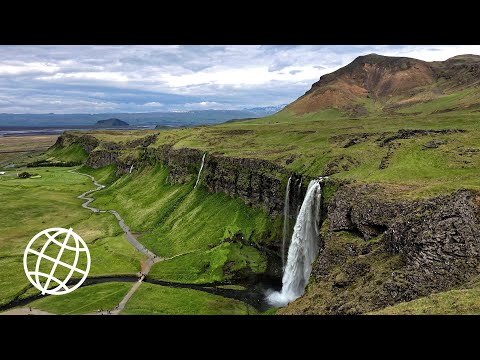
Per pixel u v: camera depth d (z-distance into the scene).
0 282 95.44
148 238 130.75
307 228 92.56
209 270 100.31
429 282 48.84
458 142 90.81
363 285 55.25
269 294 88.75
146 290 89.62
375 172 87.50
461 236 50.59
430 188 63.44
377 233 63.88
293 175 110.81
